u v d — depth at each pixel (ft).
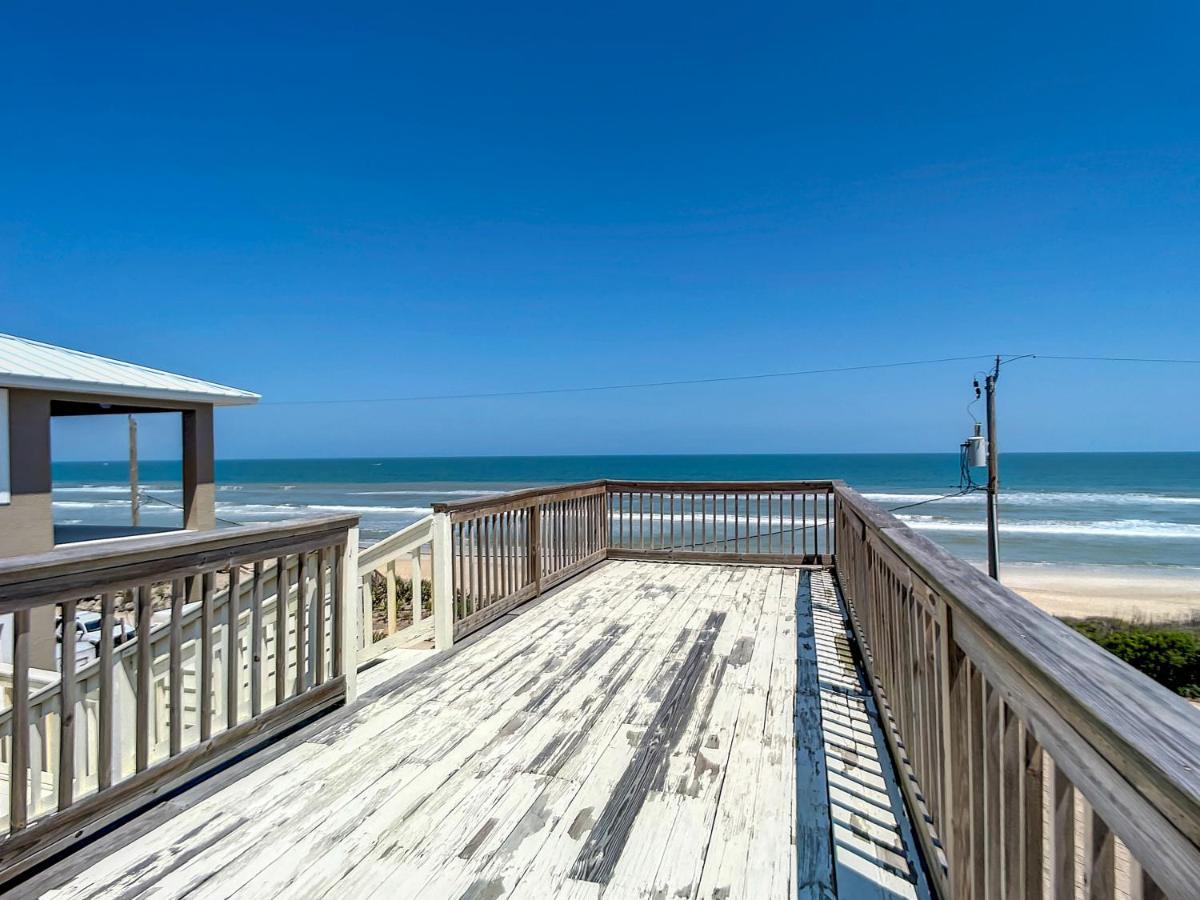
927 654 5.90
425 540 13.01
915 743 6.51
